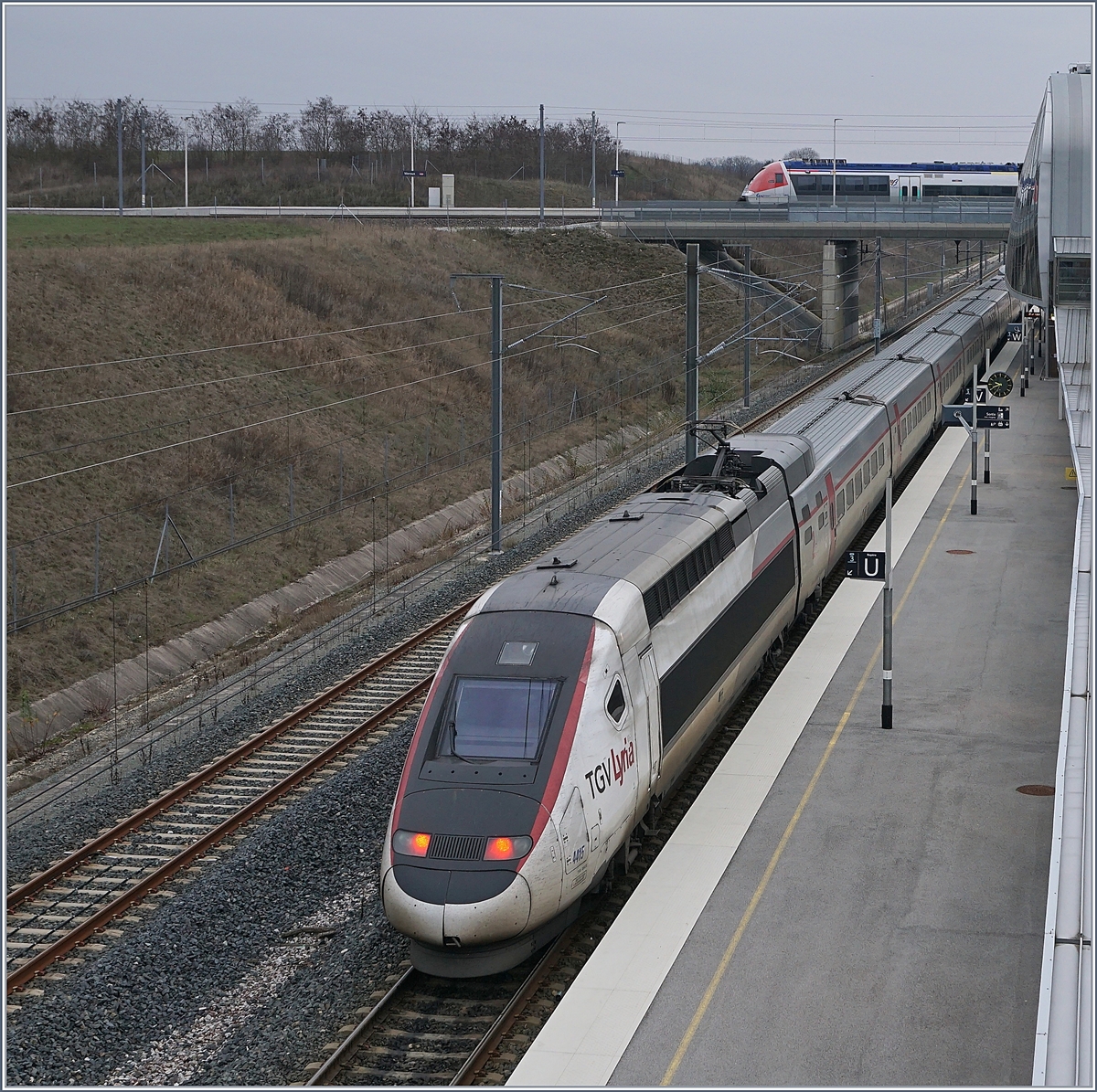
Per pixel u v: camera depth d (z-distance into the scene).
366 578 36.00
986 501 36.59
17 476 33.12
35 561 30.11
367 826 17.92
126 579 31.19
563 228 79.44
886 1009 12.52
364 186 105.06
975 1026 12.17
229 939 14.93
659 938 14.09
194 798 19.31
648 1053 11.91
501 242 75.62
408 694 23.33
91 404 38.38
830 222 71.31
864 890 15.12
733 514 20.83
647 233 76.19
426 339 57.47
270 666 27.38
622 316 72.62
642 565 16.83
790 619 24.59
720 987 13.05
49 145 110.31
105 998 13.59
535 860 12.89
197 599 31.73
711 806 17.75
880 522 34.69
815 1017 12.43
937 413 46.03
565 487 46.22
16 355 38.91
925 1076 11.38
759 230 73.00
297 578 34.72
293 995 13.63
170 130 115.06
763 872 15.67
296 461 41.16
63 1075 12.34
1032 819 17.00
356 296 58.38
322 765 20.48
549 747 13.70
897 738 20.11
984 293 71.94
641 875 16.14
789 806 17.66
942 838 16.50
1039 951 13.56
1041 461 41.53
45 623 28.06
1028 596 27.66
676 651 16.94
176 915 15.27
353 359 51.25
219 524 35.66
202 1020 13.38
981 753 19.41
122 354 42.59
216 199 98.38
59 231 60.22
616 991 13.03
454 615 28.75
